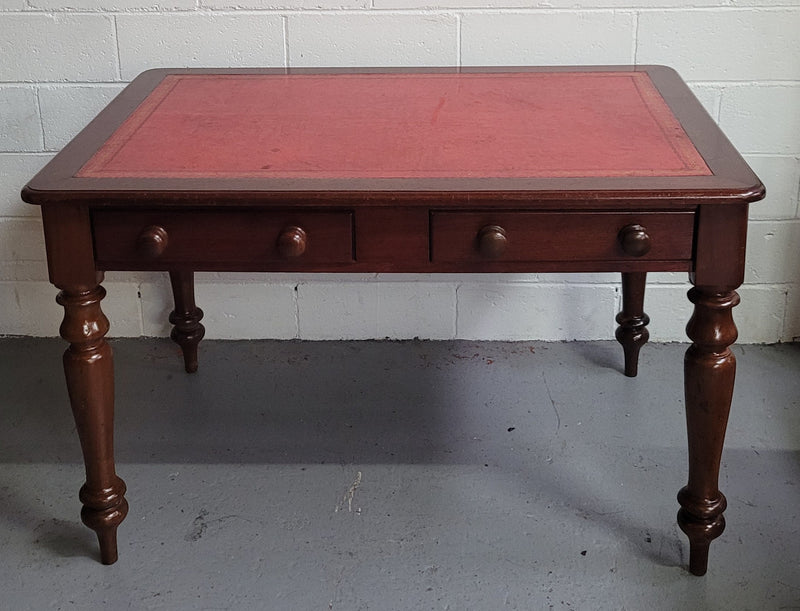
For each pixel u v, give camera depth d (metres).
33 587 1.94
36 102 2.54
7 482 2.23
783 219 2.59
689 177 1.69
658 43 2.46
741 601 1.89
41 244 2.67
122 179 1.72
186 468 2.27
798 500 2.14
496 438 2.35
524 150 1.84
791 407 2.46
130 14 2.47
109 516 1.93
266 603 1.89
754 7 2.41
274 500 2.16
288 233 1.70
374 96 2.17
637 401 2.48
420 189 1.67
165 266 1.76
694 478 1.88
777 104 2.49
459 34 2.47
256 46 2.49
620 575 1.95
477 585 1.93
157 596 1.92
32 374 2.62
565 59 2.48
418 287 2.68
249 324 2.74
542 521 2.09
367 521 2.10
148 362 2.67
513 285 2.67
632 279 2.46
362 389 2.54
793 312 2.68
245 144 1.89
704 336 1.77
